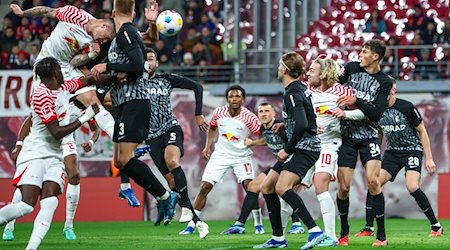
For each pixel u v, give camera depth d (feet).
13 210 82.38
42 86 83.51
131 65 86.12
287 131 94.22
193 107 201.67
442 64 219.00
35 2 231.91
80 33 106.52
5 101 203.82
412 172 129.49
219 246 103.96
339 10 240.12
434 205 198.18
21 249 100.83
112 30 100.48
